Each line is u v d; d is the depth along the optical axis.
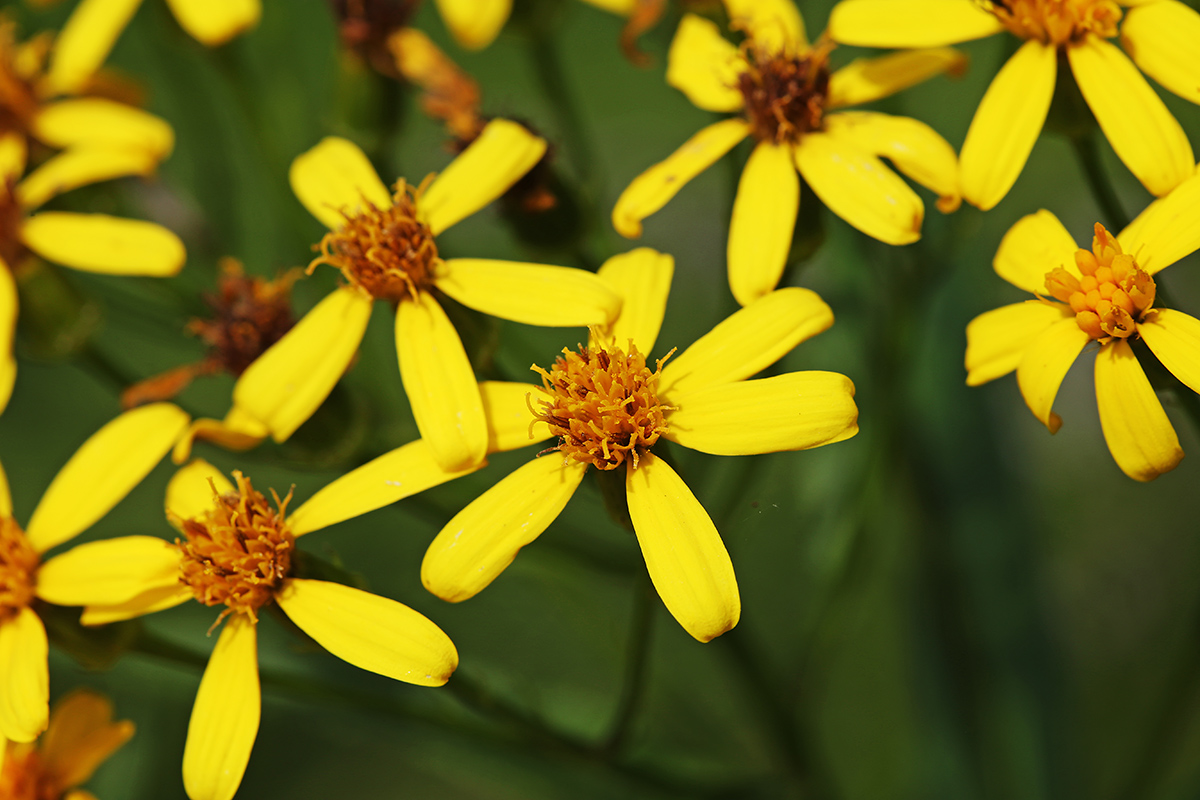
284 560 0.21
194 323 0.24
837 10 0.22
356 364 0.25
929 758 0.26
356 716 0.25
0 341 0.23
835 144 0.22
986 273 0.26
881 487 0.24
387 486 0.21
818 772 0.24
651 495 0.21
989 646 0.26
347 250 0.22
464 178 0.22
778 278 0.22
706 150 0.22
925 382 0.26
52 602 0.22
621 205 0.22
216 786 0.21
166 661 0.22
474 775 0.24
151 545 0.22
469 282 0.22
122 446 0.22
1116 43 0.22
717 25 0.24
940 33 0.22
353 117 0.25
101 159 0.25
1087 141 0.22
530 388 0.21
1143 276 0.21
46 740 0.22
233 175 0.26
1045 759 0.25
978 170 0.22
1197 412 0.21
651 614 0.22
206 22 0.25
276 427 0.22
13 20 0.26
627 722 0.23
